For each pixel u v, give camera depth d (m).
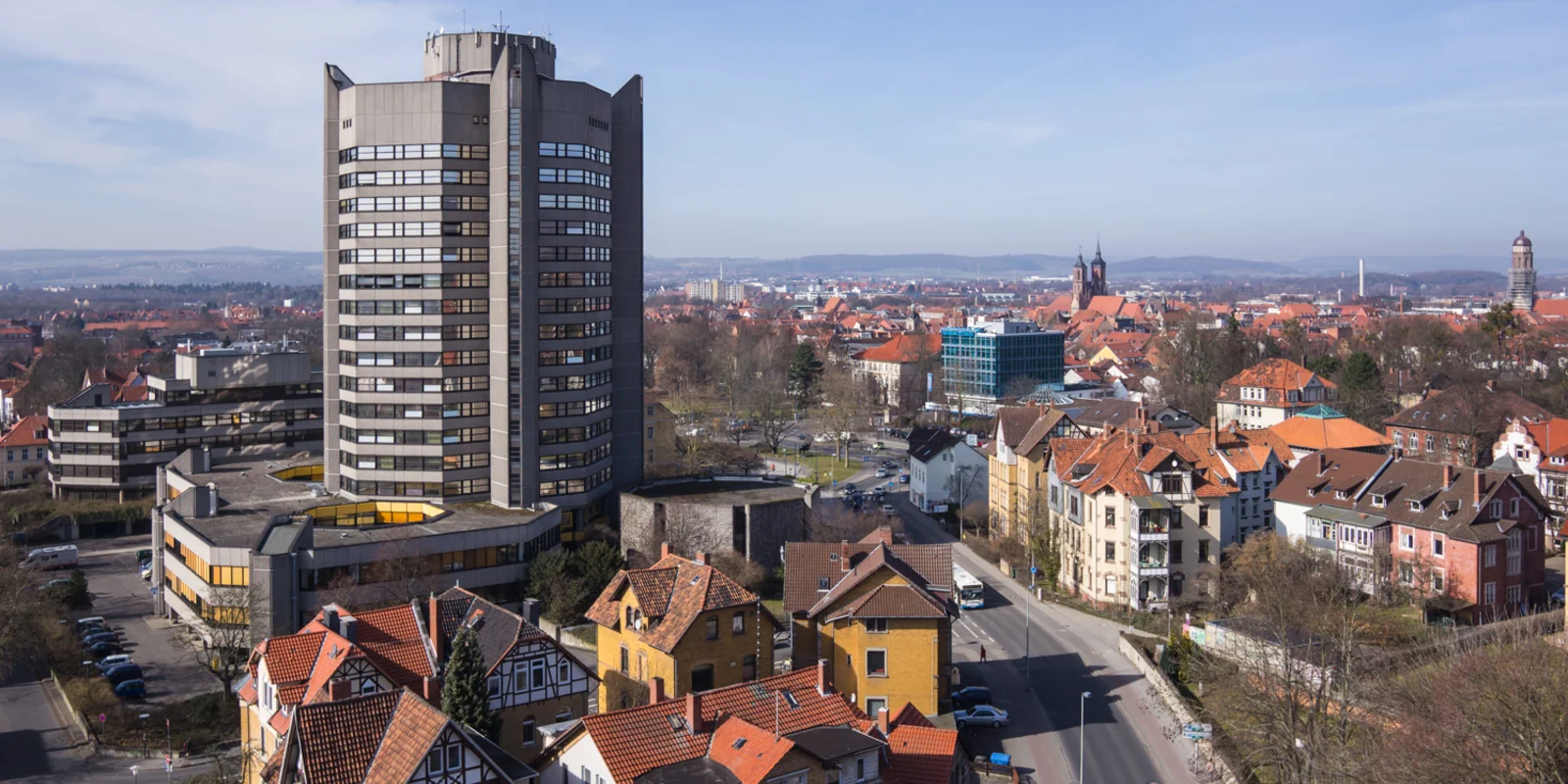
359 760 61.03
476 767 61.59
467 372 148.00
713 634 89.38
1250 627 103.88
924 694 93.19
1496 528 120.69
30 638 113.62
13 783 88.56
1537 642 81.81
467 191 146.50
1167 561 131.12
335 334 154.25
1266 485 144.38
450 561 127.88
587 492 152.75
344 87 153.75
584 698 85.44
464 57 155.62
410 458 148.00
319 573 118.44
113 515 180.50
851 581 94.94
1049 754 95.50
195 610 126.44
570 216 148.62
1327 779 74.69
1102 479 135.62
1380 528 127.19
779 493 153.38
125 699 106.69
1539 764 64.06
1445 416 189.62
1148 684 111.00
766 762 63.31
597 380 154.12
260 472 167.38
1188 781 89.94
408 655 81.06
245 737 84.94
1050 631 128.00
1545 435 168.12
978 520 174.38
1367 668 92.94
